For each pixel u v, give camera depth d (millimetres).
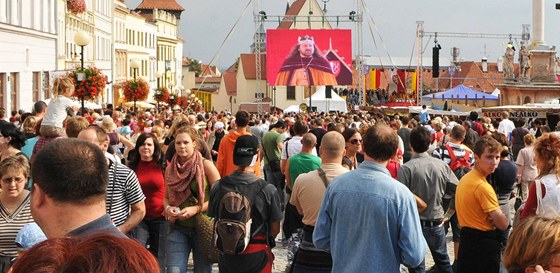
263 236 9227
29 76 47375
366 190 7250
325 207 7523
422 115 41312
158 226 10766
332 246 7410
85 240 2994
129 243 2996
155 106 77062
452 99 59469
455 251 12859
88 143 4484
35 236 7027
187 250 10188
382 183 7250
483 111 44625
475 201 9359
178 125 14930
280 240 16125
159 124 20312
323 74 63344
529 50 59688
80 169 4320
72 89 13930
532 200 8555
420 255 7207
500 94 63344
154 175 10727
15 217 8242
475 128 27156
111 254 2920
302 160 12625
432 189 10969
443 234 11156
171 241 10133
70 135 10508
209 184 10117
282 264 13852
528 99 59125
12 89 44250
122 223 8844
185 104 78062
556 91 58750
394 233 7207
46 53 51906
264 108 110625
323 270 9008
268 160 19188
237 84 130250
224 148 15383
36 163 4336
